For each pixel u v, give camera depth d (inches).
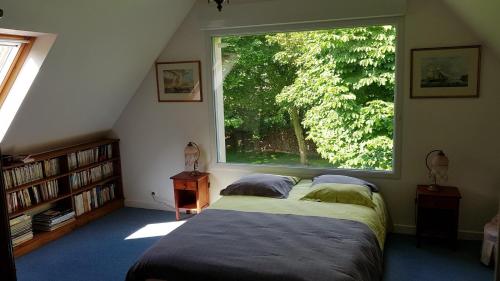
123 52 148.3
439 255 126.7
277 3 148.0
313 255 87.4
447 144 136.5
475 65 129.0
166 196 181.9
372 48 143.7
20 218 136.3
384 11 134.4
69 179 157.4
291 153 162.9
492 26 108.3
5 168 130.3
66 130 156.9
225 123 170.7
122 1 126.6
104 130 182.7
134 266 90.6
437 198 126.6
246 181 143.8
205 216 116.5
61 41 118.6
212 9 157.8
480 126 131.8
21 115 128.6
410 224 144.8
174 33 167.2
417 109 137.9
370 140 149.6
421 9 132.4
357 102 149.4
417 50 134.5
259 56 161.2
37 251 137.9
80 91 144.4
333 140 155.3
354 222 108.8
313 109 156.6
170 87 172.1
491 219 131.2
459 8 119.3
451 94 133.0
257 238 98.0
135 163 184.9
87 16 119.3
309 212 119.0
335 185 133.0
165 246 94.7
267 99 163.0
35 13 104.0
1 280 35.5
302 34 152.9
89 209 168.7
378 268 98.9
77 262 129.2
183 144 175.2
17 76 122.6
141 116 179.5
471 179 135.4
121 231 155.9
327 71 151.9
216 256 88.3
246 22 153.3
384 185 146.5
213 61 165.9
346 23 142.4
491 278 111.7
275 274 80.0
